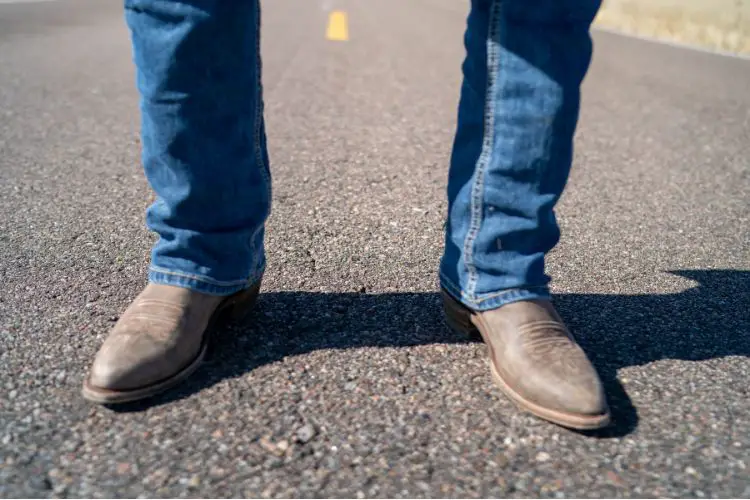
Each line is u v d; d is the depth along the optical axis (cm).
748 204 238
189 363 124
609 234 207
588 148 304
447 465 105
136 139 282
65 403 116
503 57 119
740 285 175
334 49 541
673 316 157
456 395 123
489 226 127
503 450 109
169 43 113
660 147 308
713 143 318
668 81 472
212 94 119
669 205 235
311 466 103
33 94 344
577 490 101
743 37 657
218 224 129
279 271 171
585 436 113
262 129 135
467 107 128
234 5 116
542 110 119
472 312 134
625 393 126
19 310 147
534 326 126
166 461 103
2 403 115
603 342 144
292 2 1012
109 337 123
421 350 137
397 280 169
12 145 267
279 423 113
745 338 148
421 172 256
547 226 128
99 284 161
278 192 229
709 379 131
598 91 431
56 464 102
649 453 109
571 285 172
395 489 99
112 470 101
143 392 117
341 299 157
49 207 208
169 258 130
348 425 113
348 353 135
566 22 117
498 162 123
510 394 122
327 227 201
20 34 505
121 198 218
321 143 287
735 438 114
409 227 204
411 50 554
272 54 502
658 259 190
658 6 774
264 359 131
